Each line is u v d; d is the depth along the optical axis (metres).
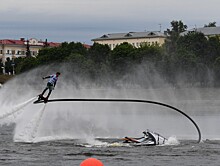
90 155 96.88
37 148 105.62
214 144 112.62
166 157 95.06
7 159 92.56
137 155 96.75
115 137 129.62
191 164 88.62
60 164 87.94
